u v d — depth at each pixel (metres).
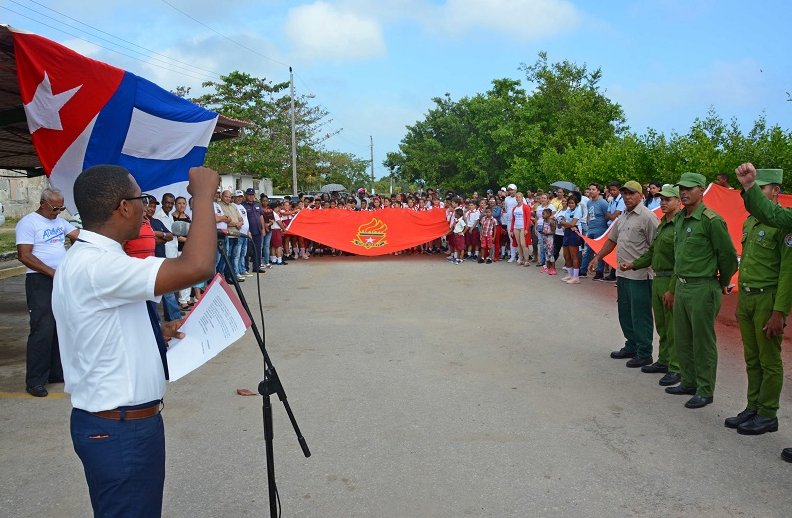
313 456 4.34
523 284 12.02
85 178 2.31
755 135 12.94
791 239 4.37
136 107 6.81
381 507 3.66
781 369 4.64
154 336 2.41
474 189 42.03
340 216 17.17
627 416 5.09
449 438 4.64
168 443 4.59
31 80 5.82
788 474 4.05
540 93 33.22
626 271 6.53
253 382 6.04
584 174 18.81
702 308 5.21
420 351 7.11
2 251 17.20
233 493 3.85
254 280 12.86
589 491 3.83
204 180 2.37
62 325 2.29
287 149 37.41
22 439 4.73
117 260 2.22
